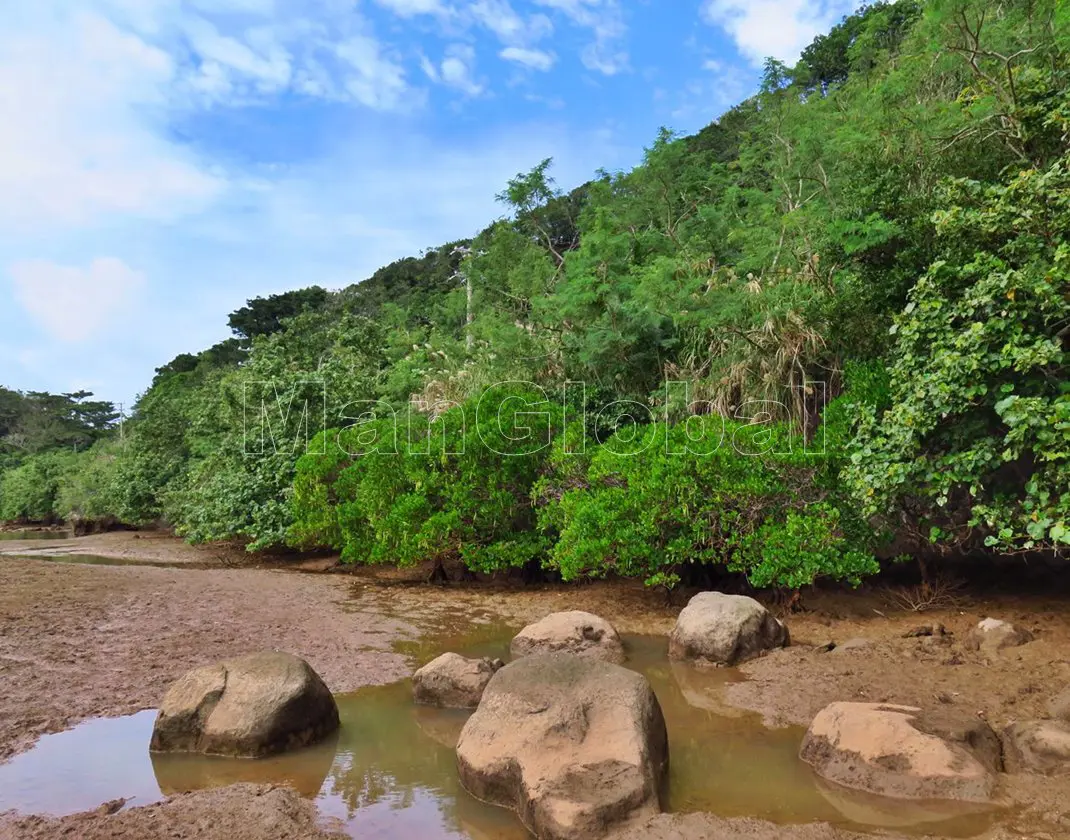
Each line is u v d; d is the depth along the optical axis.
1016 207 5.91
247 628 8.50
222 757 5.05
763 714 5.73
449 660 6.30
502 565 11.47
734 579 9.83
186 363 55.03
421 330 21.62
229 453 17.83
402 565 12.26
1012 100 7.95
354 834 3.96
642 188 17.75
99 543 21.89
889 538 8.44
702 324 10.62
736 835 3.74
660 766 4.53
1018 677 5.85
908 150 9.51
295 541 14.61
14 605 9.48
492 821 4.16
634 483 9.14
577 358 13.30
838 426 8.63
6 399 69.50
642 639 8.30
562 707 4.65
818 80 23.92
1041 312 5.67
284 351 20.00
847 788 4.39
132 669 6.80
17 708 5.80
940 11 8.98
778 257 11.49
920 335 6.54
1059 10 8.63
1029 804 3.99
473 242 21.09
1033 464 7.13
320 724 5.45
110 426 65.81
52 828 3.91
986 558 9.33
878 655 6.70
